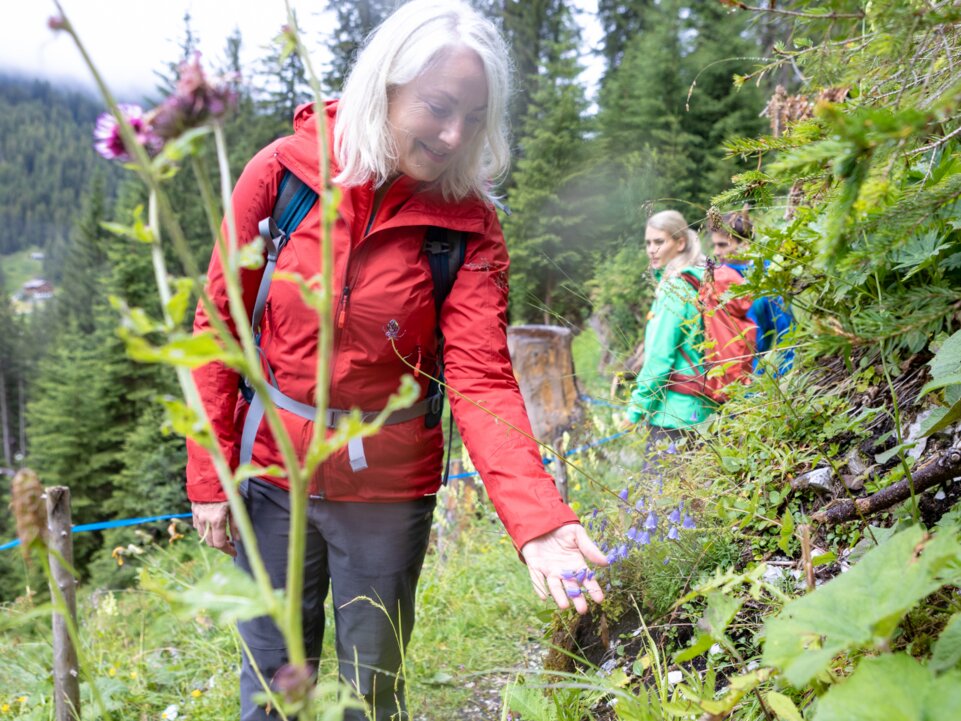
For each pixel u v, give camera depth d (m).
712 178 12.53
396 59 1.74
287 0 0.62
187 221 26.56
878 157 0.85
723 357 2.55
